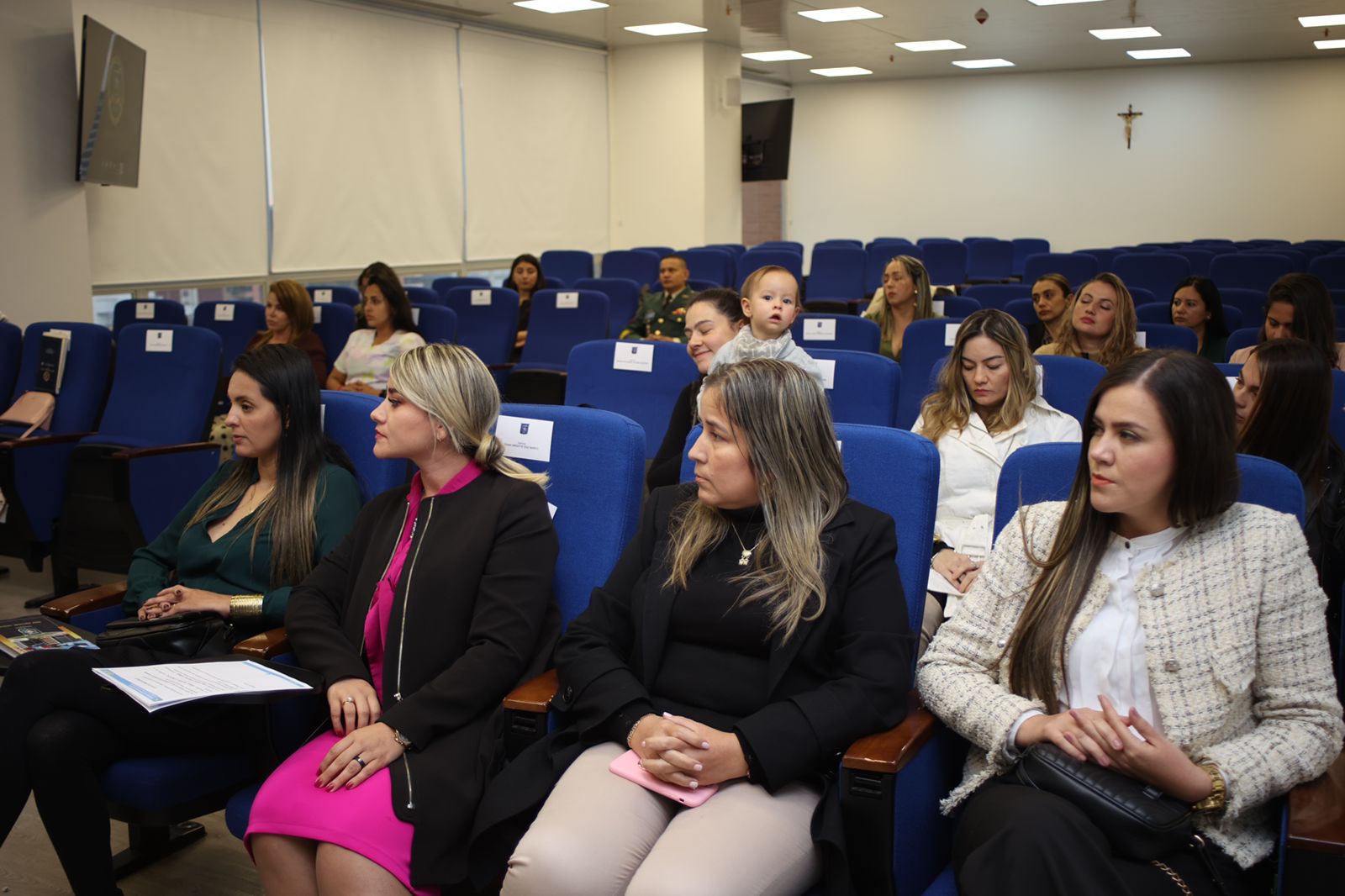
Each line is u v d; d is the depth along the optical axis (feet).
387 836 5.09
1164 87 46.34
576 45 35.12
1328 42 39.47
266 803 5.29
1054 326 14.76
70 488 11.70
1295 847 3.94
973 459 8.20
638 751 5.11
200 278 23.13
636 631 5.58
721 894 4.38
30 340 13.66
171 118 22.21
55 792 5.68
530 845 4.73
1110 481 4.55
